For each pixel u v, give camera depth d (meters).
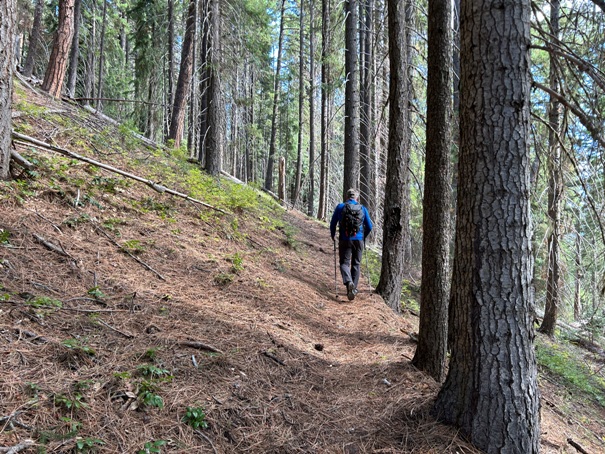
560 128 3.70
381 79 13.73
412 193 13.67
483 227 3.03
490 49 2.98
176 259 5.36
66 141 7.07
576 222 4.61
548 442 4.07
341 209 7.20
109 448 2.23
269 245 8.35
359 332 5.43
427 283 4.35
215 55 11.01
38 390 2.42
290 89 28.14
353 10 11.86
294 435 2.89
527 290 3.02
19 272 3.63
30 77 11.78
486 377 2.99
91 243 4.70
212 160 11.41
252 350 3.80
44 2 18.03
